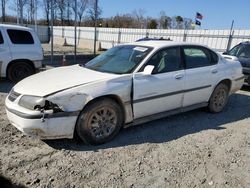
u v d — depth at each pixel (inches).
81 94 150.2
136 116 176.6
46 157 144.9
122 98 166.1
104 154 151.2
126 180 127.9
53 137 148.3
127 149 158.6
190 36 749.3
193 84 204.8
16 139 164.4
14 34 327.6
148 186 124.3
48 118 143.0
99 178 128.3
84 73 174.9
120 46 211.3
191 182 129.3
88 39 1298.0
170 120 212.2
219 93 232.4
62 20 2058.3
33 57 341.1
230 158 154.9
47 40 1585.9
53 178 126.3
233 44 633.6
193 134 186.2
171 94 191.0
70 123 149.6
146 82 174.9
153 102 181.8
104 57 203.2
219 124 209.8
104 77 164.9
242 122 217.3
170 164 144.3
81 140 164.1
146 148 161.0
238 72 246.5
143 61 178.9
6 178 124.2
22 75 339.0
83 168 135.9
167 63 191.6
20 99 151.5
